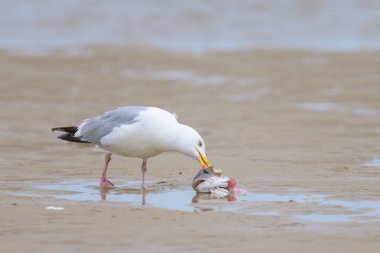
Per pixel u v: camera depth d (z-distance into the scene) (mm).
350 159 15727
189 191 13188
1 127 19203
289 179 13914
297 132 18688
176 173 14648
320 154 16219
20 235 9938
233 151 16547
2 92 24359
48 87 25281
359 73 27891
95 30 38281
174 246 9531
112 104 22516
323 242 9742
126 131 13180
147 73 28141
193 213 11250
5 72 28016
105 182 13539
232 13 41594
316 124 19703
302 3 43469
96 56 31875
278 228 10406
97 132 13586
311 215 11219
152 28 38719
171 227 10391
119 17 40844
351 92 24438
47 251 9305
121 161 15570
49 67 29234
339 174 14312
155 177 14336
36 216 10891
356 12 41500
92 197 12625
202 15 41250
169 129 13148
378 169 14758
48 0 44188
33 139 17797
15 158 15766
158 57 31734
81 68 29125
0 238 9805
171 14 41531
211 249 9422
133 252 9289
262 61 30703
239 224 10609
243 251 9367
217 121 20062
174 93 24312
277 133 18547
